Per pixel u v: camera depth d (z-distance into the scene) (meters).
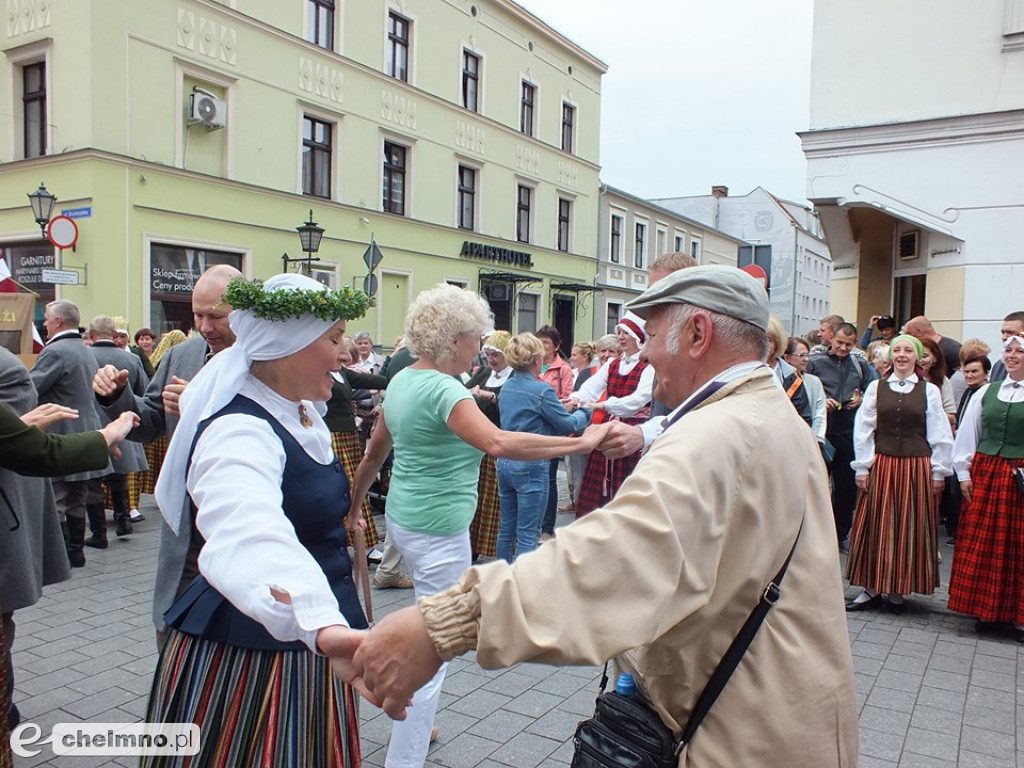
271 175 14.38
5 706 2.07
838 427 6.00
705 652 1.20
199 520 1.40
